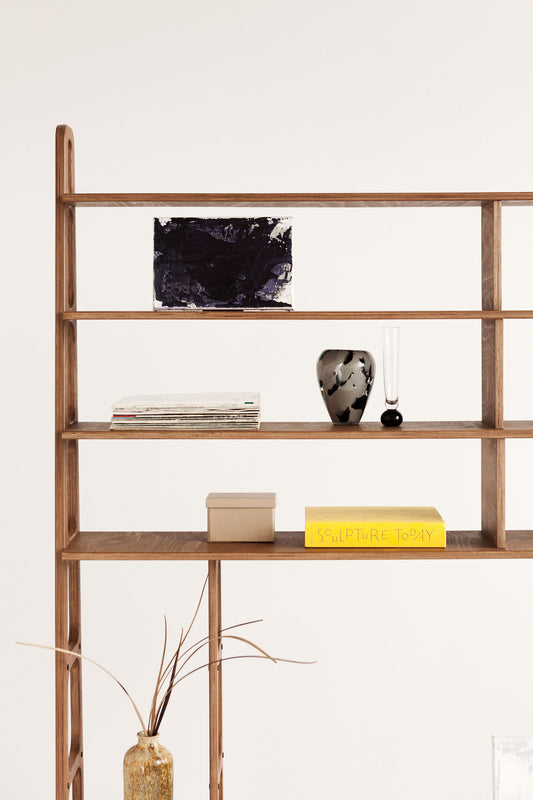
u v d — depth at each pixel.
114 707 3.80
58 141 2.93
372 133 3.71
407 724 3.80
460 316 2.91
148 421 2.96
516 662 3.80
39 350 3.73
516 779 3.15
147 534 3.26
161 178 3.70
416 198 2.90
